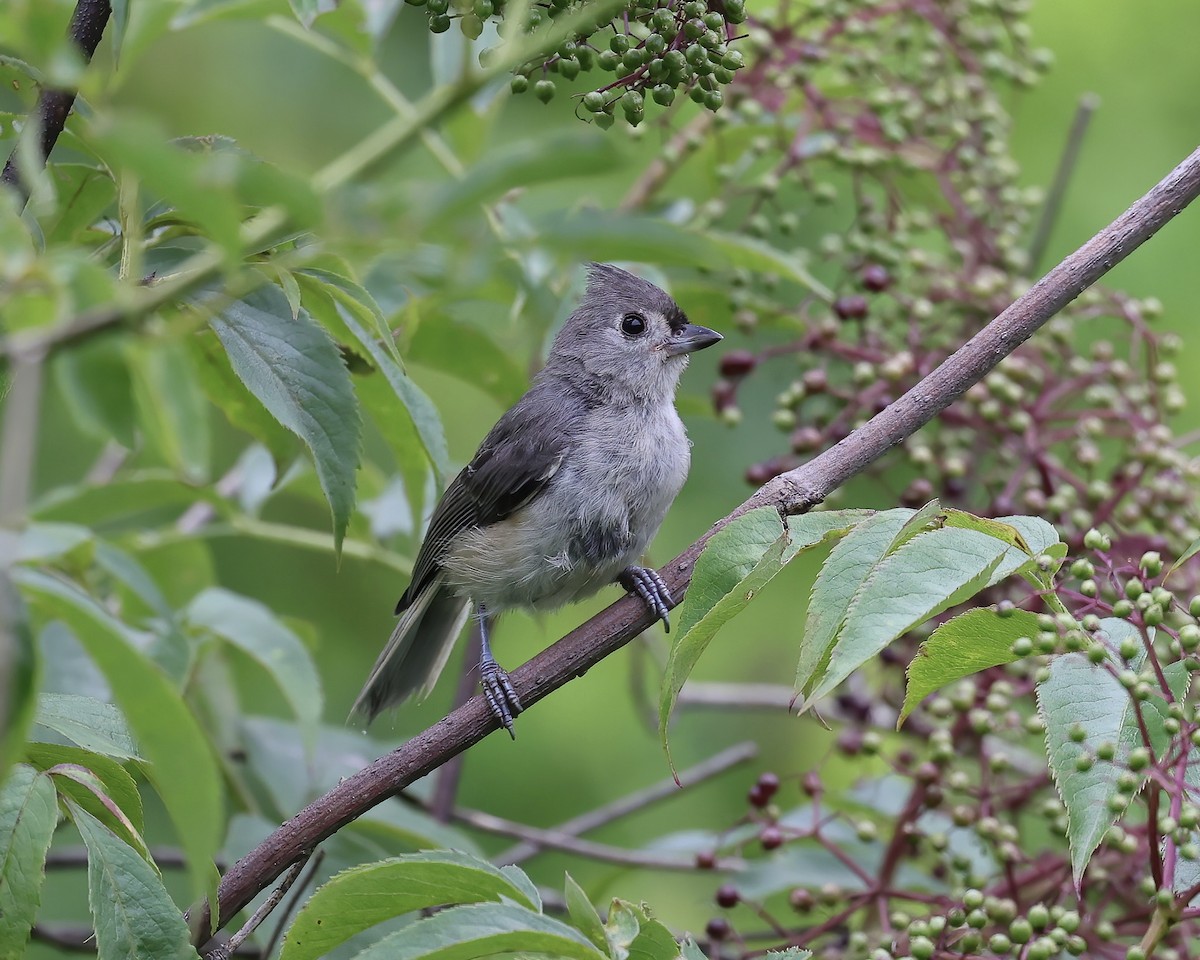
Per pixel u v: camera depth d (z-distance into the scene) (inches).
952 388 256.5
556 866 478.3
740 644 505.7
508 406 365.4
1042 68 402.0
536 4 219.0
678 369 393.7
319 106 520.1
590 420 378.6
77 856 352.2
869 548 202.8
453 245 149.5
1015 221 396.8
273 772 336.8
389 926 270.2
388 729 493.4
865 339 373.1
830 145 381.7
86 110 239.3
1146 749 194.9
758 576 205.6
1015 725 320.5
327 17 327.9
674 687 207.9
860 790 352.5
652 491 380.2
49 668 290.0
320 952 197.8
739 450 490.9
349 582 500.1
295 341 231.0
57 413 478.0
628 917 204.8
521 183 142.7
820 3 378.6
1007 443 355.3
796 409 362.6
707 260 168.4
